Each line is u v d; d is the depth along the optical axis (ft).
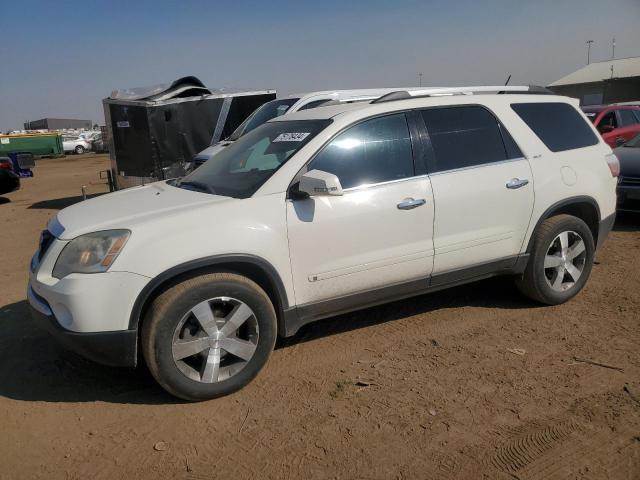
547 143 15.94
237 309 11.81
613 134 40.11
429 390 11.98
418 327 15.29
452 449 9.98
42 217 37.37
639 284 18.10
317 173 12.01
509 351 13.67
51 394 12.34
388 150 13.64
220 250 11.51
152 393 12.26
